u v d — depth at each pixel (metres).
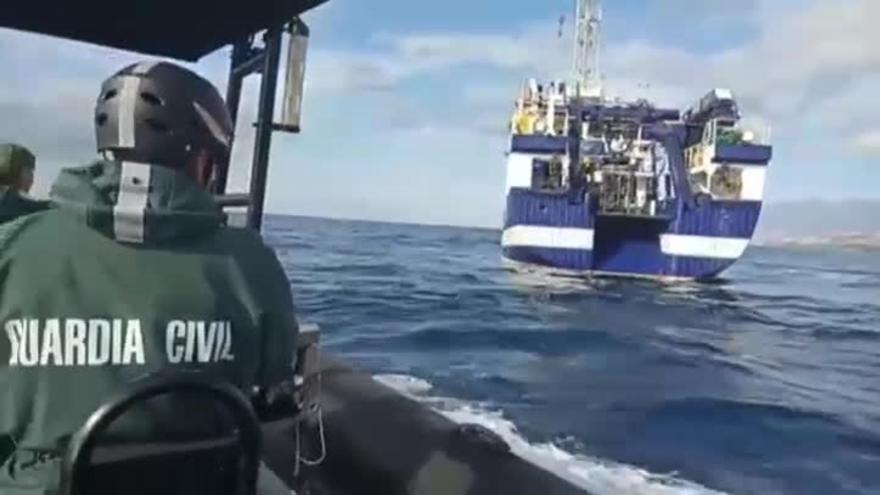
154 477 1.59
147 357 1.60
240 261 1.77
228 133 1.94
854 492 9.51
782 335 29.17
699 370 19.84
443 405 12.25
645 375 18.33
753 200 51.91
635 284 50.00
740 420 13.41
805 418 13.81
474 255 70.25
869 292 54.25
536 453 8.78
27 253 1.59
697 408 14.20
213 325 1.67
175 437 1.61
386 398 4.83
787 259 118.44
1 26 4.75
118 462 1.55
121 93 1.72
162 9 4.34
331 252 62.22
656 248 53.50
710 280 53.00
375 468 3.92
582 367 18.95
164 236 1.67
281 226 104.69
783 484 9.62
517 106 55.97
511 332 24.75
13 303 1.56
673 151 53.78
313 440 3.81
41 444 1.54
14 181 3.95
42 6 4.46
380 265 51.44
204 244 1.73
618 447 10.34
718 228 52.06
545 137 52.00
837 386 18.27
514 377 16.27
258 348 1.76
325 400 4.82
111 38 4.91
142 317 1.61
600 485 7.70
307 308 28.08
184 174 1.74
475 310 30.64
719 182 52.16
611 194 52.94
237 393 1.64
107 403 1.50
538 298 38.06
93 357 1.57
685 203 52.03
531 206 52.06
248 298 1.75
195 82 1.83
